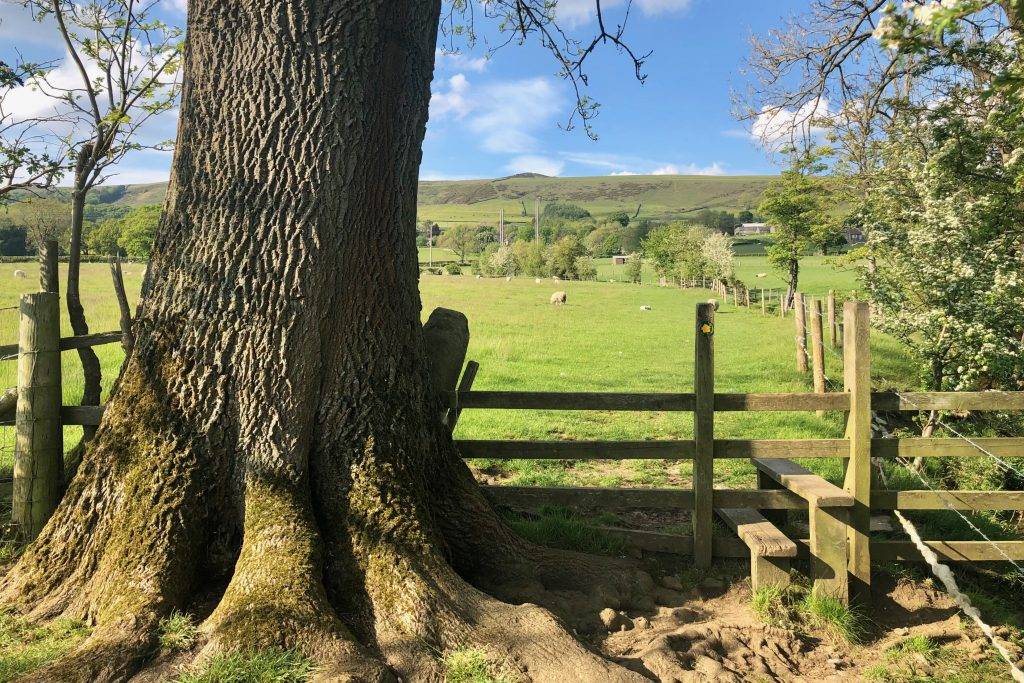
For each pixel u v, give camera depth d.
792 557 5.36
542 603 4.73
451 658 3.77
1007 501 5.64
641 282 72.38
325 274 4.55
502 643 3.88
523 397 5.75
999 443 5.59
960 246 8.65
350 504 4.44
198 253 4.54
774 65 13.13
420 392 5.04
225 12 4.54
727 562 5.79
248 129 4.50
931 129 9.48
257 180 4.50
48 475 5.40
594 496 5.75
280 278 4.48
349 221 4.63
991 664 4.74
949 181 9.16
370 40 4.66
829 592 5.27
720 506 5.68
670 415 12.37
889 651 4.84
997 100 8.32
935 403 5.61
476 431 10.50
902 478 8.09
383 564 4.19
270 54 4.48
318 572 4.05
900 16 4.49
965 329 8.43
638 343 23.11
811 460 9.26
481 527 5.01
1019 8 4.11
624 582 5.19
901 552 5.75
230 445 4.49
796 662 4.61
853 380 5.54
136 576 4.08
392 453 4.66
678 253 63.59
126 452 4.45
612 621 4.65
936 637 5.03
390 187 4.88
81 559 4.37
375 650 3.84
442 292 43.41
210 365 4.49
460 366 6.18
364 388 4.69
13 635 4.05
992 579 5.98
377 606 4.04
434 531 4.57
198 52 4.62
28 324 5.34
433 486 4.97
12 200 8.01
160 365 4.55
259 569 3.99
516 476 8.36
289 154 4.50
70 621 4.14
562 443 5.73
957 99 9.37
